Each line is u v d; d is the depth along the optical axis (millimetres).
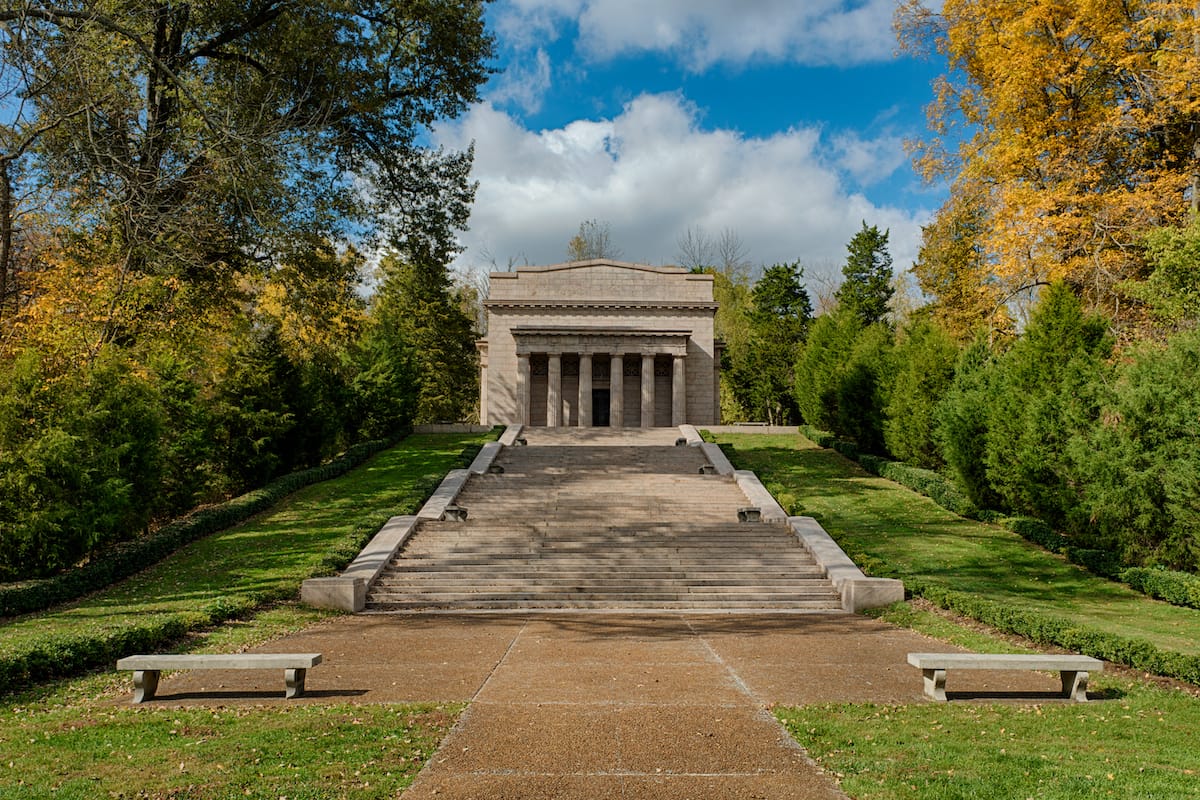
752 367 66688
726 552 21562
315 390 33812
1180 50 28734
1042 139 32250
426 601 18375
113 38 22016
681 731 8016
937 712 8930
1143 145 31266
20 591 15078
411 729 8047
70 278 23891
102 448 19156
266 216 24438
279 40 25641
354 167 30125
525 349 50406
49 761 7023
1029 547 22672
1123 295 29516
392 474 34031
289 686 9625
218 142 22453
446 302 64000
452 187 32500
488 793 6301
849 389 38125
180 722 8336
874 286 65250
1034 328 23938
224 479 29250
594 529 23359
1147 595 17781
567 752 7328
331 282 29688
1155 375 18469
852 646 13359
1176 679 11023
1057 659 9703
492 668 11352
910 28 35219
